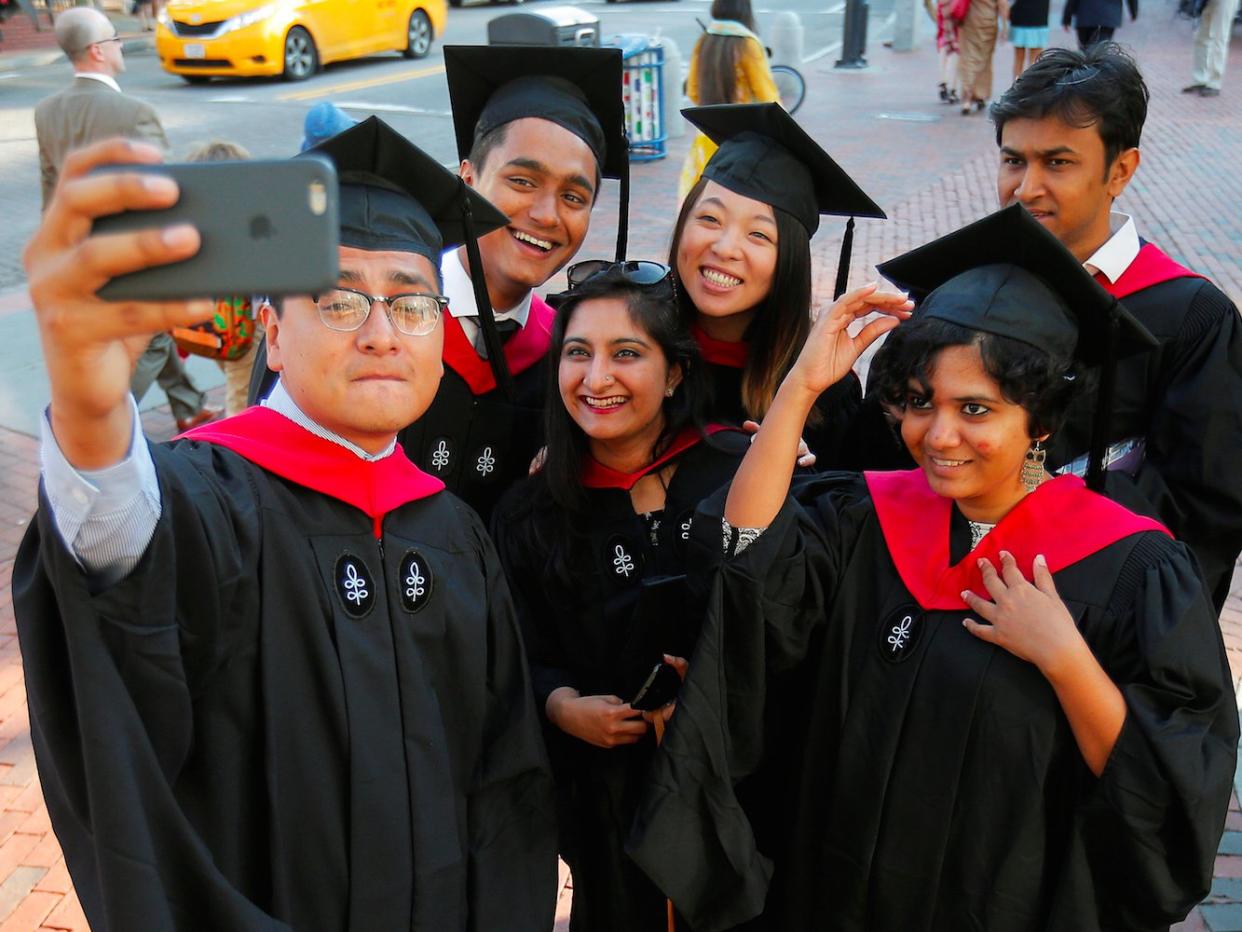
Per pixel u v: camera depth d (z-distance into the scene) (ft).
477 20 72.18
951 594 6.47
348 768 5.65
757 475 6.48
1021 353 6.07
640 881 7.85
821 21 75.00
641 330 7.33
